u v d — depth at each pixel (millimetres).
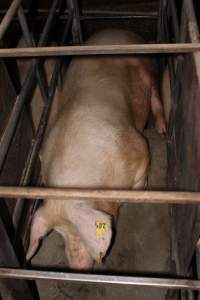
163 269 1937
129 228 2084
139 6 2799
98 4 2824
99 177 1610
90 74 1922
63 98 1971
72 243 1554
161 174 2287
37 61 1733
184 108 1477
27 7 2703
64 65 2420
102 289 1889
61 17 2678
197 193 939
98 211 1359
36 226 1530
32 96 2098
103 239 1292
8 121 1481
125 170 1746
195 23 1242
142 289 1867
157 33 2762
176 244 1653
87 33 2928
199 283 1134
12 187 979
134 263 1965
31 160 1729
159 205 2146
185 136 1443
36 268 1970
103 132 1674
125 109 1859
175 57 2051
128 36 2217
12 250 1350
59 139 1681
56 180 1588
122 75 2004
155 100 2314
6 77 1471
